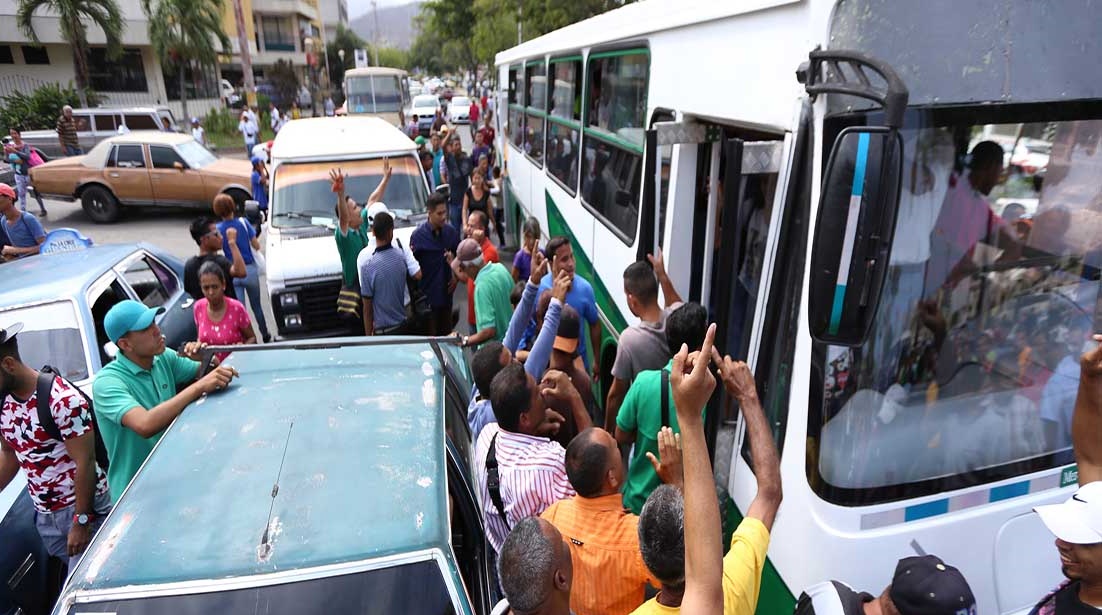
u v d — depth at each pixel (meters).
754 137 3.33
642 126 4.65
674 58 3.97
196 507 2.55
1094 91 2.41
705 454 1.85
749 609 2.05
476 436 3.64
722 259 2.69
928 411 2.46
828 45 2.32
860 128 1.98
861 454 2.39
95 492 3.74
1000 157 2.38
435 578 2.42
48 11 27.86
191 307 6.64
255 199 14.02
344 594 2.35
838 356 2.33
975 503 2.50
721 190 3.83
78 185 15.56
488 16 31.66
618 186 5.30
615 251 5.32
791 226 2.47
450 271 7.02
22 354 4.84
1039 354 2.60
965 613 1.92
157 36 30.92
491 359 3.63
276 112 32.34
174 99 35.78
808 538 2.40
